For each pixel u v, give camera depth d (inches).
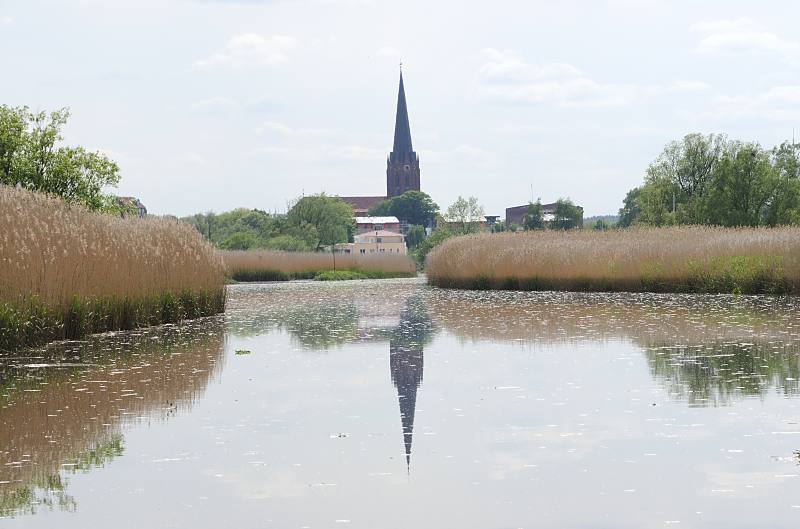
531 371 685.9
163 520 352.8
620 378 642.8
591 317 1120.2
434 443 465.7
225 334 988.6
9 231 849.5
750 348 784.9
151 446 464.1
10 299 826.8
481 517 352.5
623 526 339.6
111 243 1007.6
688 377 638.5
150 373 701.3
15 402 581.0
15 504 372.5
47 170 1408.7
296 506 368.8
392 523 347.3
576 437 470.9
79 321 917.8
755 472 401.4
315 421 521.0
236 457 442.6
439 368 714.2
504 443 462.9
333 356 800.3
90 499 378.6
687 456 428.8
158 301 1082.7
